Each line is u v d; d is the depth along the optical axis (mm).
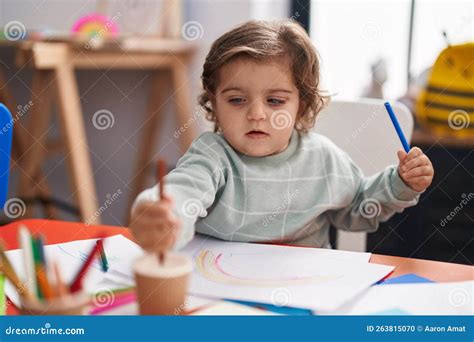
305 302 482
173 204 566
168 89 2121
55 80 1818
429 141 1376
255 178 785
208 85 829
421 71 1627
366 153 1046
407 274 565
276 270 554
